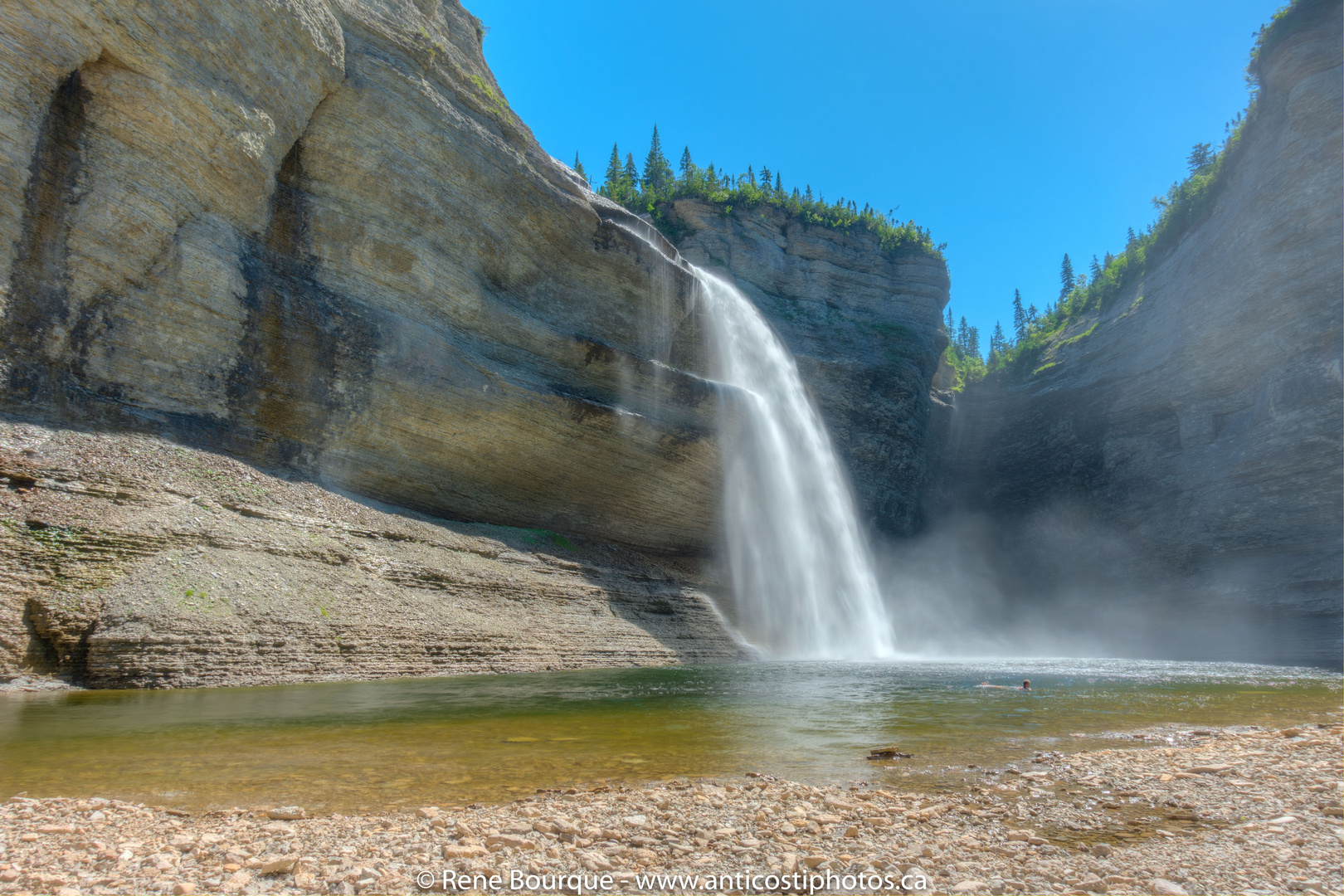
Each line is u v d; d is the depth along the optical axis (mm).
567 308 32125
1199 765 7621
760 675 19672
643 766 7438
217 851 4742
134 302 17953
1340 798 6312
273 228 21750
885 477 57812
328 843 4930
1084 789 6641
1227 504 45469
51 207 16328
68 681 12727
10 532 13297
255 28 20094
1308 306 44375
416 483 24984
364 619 17156
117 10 17062
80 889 4074
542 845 4953
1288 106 47562
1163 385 54875
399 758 7656
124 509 15250
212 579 15250
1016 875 4512
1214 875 4516
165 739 8461
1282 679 19656
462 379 25328
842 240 68062
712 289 41000
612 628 24234
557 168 31922
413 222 25125
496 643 19609
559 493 29906
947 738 9242
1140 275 70000
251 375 20375
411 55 25609
